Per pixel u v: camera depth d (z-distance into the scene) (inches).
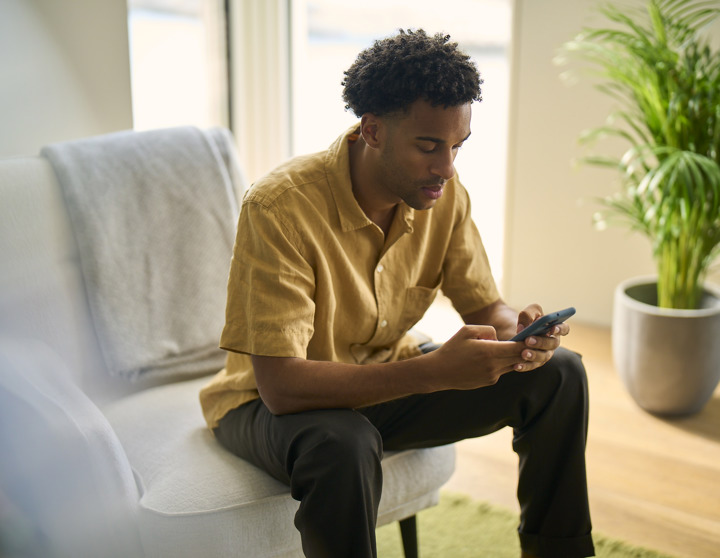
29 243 55.4
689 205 77.5
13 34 67.2
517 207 108.3
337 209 48.0
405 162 44.5
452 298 56.9
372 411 51.2
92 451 43.4
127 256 59.2
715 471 75.5
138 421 55.0
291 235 46.4
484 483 74.2
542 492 51.3
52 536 45.3
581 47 81.9
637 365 84.0
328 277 47.8
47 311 56.0
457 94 42.8
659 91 77.2
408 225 49.6
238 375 51.1
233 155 66.6
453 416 50.4
